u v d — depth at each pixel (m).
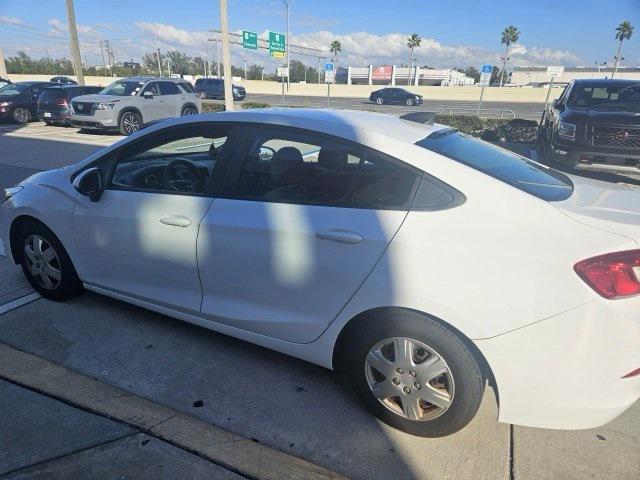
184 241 2.85
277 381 2.89
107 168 3.23
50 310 3.62
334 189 2.47
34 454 2.27
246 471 2.22
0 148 11.66
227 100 16.97
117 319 3.52
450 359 2.23
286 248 2.51
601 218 2.11
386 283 2.27
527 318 2.05
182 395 2.74
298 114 2.77
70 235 3.39
